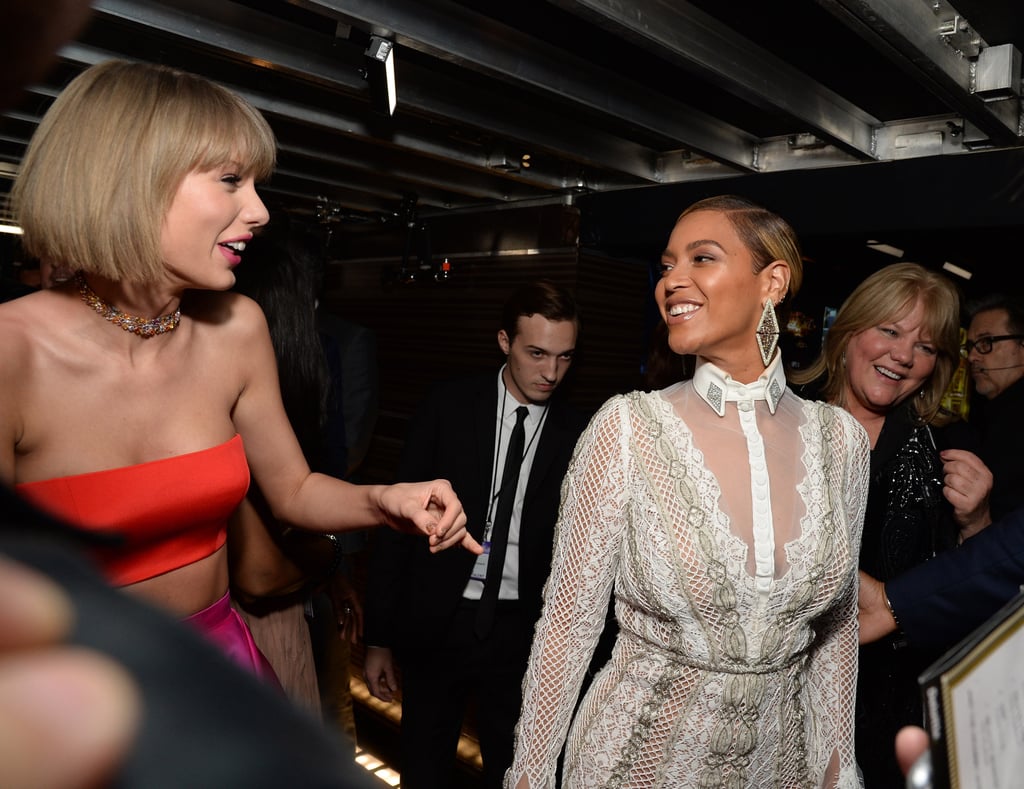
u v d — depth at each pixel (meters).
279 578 1.58
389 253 4.91
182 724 0.17
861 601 1.49
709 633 1.26
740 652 1.26
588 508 1.33
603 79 2.43
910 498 1.95
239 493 1.29
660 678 1.30
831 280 4.28
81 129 1.04
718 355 1.36
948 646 1.40
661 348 2.17
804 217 3.05
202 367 1.27
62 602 0.17
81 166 1.04
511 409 2.41
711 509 1.27
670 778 1.28
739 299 1.32
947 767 0.48
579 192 3.77
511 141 2.87
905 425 2.02
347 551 2.53
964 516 1.85
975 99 2.12
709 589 1.25
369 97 2.29
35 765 0.14
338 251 5.29
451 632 2.35
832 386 2.16
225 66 2.56
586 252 3.91
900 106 2.65
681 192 3.41
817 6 1.92
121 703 0.15
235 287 1.64
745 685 1.26
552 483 2.34
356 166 3.40
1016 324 2.79
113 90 1.05
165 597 1.21
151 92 1.06
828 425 1.40
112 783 0.15
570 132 3.04
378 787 0.19
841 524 1.33
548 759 1.34
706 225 1.34
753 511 1.28
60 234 1.05
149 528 1.16
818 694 1.41
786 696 1.31
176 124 1.05
